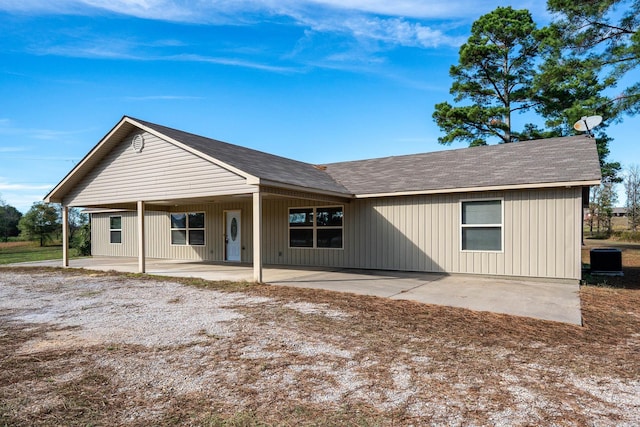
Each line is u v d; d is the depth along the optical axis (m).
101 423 2.90
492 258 10.22
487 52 22.16
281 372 3.87
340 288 8.56
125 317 6.13
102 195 12.55
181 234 17.06
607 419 2.97
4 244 33.00
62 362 4.18
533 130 22.42
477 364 4.11
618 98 16.83
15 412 3.07
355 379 3.71
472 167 11.55
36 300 7.69
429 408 3.13
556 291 8.30
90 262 15.99
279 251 14.03
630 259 16.20
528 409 3.12
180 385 3.58
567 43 17.14
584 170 9.19
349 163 15.62
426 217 11.20
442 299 7.41
